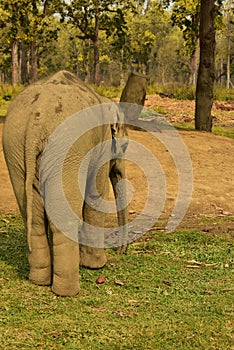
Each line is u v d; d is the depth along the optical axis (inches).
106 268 246.7
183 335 180.4
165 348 171.5
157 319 191.9
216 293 221.0
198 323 189.6
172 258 266.4
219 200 408.8
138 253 273.6
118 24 1919.3
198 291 222.4
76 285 211.5
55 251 207.8
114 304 204.2
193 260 263.1
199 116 680.4
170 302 208.8
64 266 207.9
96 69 1952.5
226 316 197.3
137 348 170.7
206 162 501.4
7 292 208.8
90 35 1948.8
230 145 582.2
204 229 328.5
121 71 2933.1
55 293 209.8
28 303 199.6
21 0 1077.1
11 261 246.4
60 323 184.2
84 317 190.4
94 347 169.9
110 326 184.2
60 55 3499.0
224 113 1048.2
